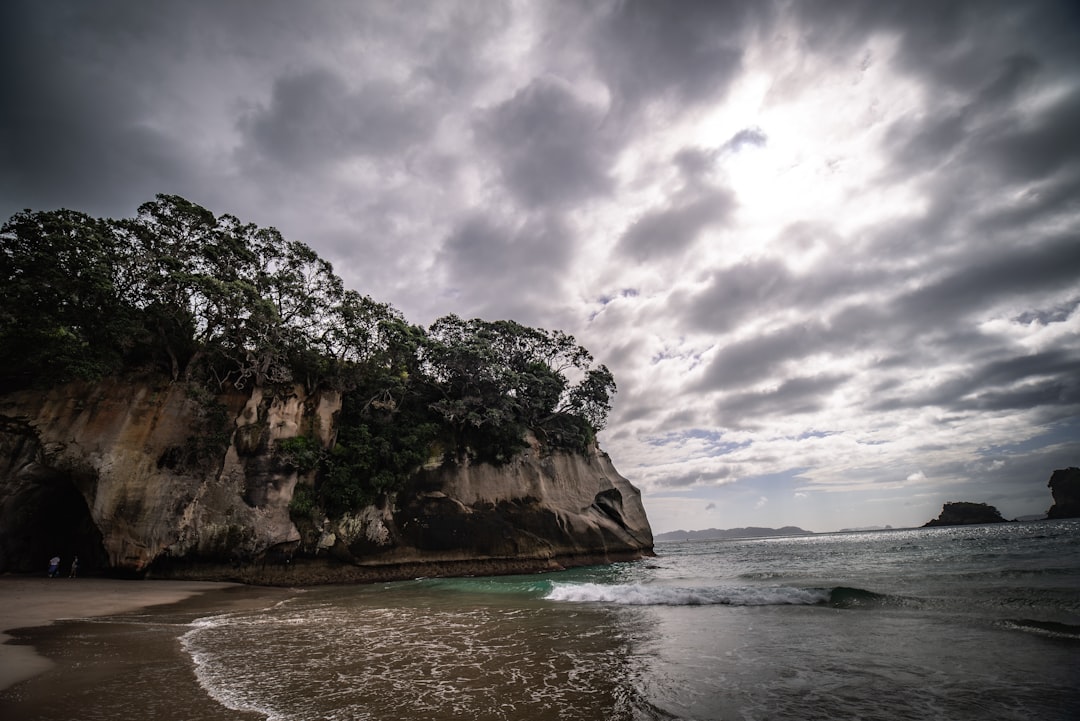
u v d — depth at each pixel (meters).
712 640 11.31
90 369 25.36
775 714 6.85
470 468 40.16
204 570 27.67
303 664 9.99
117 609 17.83
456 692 8.12
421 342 41.94
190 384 29.06
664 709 7.15
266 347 31.27
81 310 26.69
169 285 29.08
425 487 37.56
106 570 26.23
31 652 10.88
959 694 7.25
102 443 26.09
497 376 43.41
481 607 17.98
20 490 25.88
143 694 8.02
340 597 22.77
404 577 34.12
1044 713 6.47
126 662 10.09
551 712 7.16
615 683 8.40
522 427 43.78
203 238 31.91
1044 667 8.20
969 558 27.42
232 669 9.60
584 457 48.44
